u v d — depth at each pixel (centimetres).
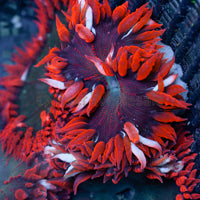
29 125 31
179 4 29
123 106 29
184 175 30
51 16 33
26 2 40
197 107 30
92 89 30
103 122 30
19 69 33
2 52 39
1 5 39
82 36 30
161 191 30
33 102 32
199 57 29
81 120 30
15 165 30
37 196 29
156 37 30
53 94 31
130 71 29
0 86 34
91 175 30
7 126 31
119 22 30
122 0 33
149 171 30
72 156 29
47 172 30
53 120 31
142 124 29
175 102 28
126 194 30
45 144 30
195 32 29
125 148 29
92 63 30
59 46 32
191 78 30
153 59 28
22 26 40
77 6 30
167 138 29
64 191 30
